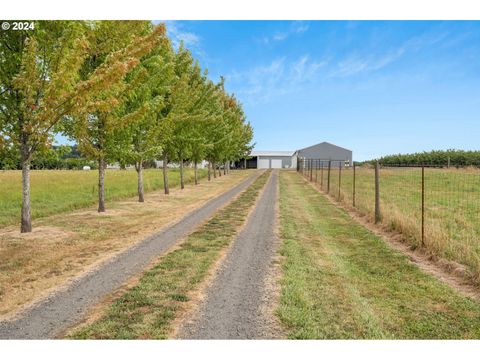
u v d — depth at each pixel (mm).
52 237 9500
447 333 4438
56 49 9289
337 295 5523
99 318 4668
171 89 19094
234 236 9703
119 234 10016
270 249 8312
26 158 10008
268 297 5387
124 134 13773
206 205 16500
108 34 11938
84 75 12031
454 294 5645
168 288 5734
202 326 4453
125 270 6707
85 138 12797
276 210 14672
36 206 15383
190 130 21766
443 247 7535
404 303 5316
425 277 6449
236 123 39625
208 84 25234
